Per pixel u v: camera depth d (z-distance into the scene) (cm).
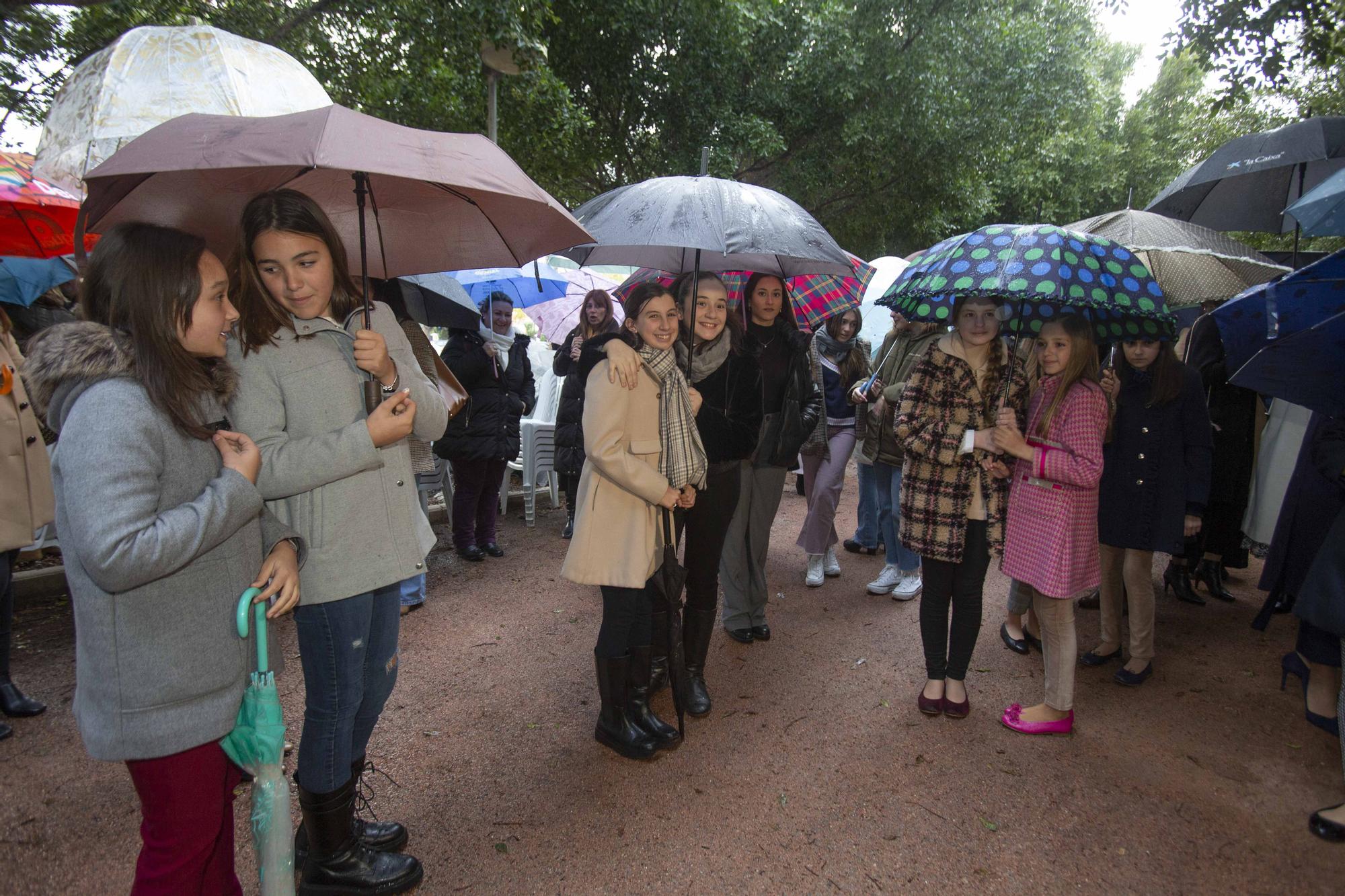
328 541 185
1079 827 255
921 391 308
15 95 588
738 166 1296
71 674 348
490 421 498
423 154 173
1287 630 421
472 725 311
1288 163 438
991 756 295
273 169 201
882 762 290
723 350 315
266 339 178
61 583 450
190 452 154
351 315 195
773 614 434
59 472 140
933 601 319
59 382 143
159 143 167
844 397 476
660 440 270
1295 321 267
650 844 243
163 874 156
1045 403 304
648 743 285
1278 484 459
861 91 1295
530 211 212
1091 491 299
